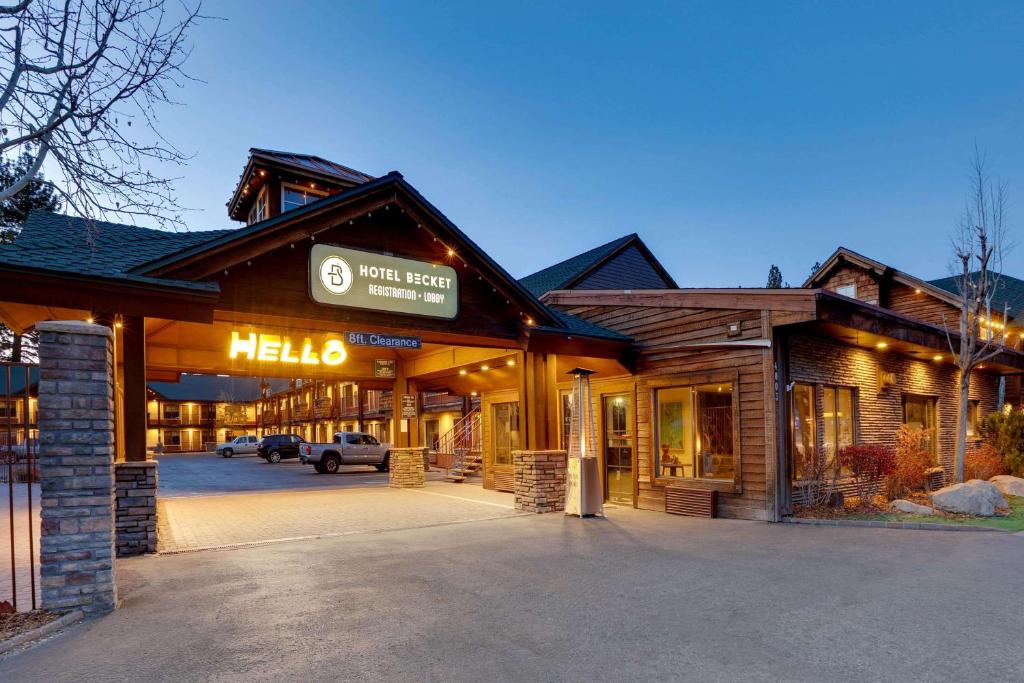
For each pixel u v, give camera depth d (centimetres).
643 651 437
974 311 1347
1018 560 703
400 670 406
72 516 530
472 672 402
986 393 1767
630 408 1278
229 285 843
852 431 1208
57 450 531
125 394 780
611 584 616
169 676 400
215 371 1345
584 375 1120
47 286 704
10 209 1769
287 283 891
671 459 1190
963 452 1281
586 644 451
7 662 428
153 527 775
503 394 1608
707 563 706
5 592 600
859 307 1018
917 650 434
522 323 1110
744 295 1044
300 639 464
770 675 395
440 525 1003
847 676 393
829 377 1141
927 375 1460
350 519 1091
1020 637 458
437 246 1044
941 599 552
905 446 1221
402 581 632
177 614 527
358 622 502
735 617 508
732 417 1069
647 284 2208
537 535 897
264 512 1198
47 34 545
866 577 633
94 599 529
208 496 1543
